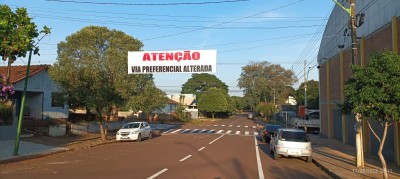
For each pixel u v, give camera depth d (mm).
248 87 98125
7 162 17266
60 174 13492
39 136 28297
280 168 16141
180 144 28375
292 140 18828
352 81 12281
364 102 11023
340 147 25406
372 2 20453
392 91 10539
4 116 26172
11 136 25766
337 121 30750
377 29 19516
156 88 31547
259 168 15812
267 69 96000
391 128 17703
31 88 32469
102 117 29562
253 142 31688
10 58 15898
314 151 22891
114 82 27703
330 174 14570
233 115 127875
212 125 63469
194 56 21531
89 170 14531
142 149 24109
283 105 85688
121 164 16469
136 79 28688
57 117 36250
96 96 27609
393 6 17328
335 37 30062
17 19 15492
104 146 26500
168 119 72312
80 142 27625
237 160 18500
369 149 21375
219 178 12820
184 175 13312
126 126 32406
